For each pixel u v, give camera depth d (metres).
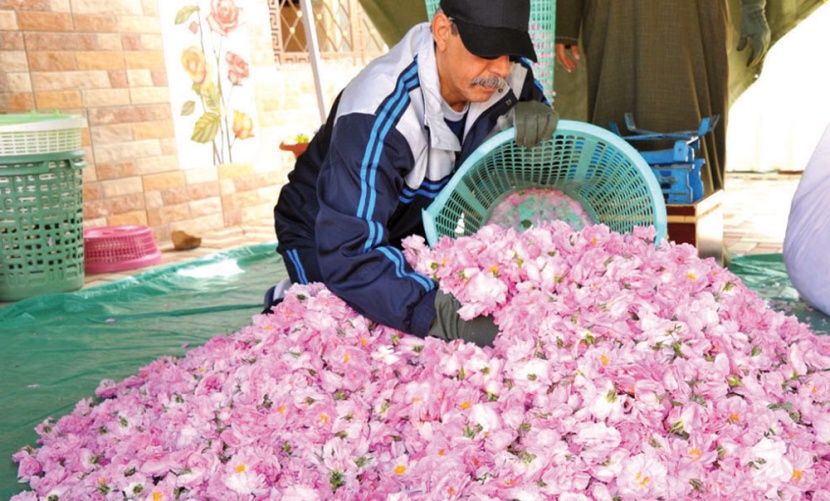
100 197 4.81
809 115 6.36
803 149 6.43
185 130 5.25
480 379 1.61
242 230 5.41
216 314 3.47
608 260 1.76
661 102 3.33
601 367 1.53
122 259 4.43
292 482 1.52
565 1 3.46
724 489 1.39
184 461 1.62
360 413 1.62
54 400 2.51
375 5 4.13
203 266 4.35
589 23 3.48
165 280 4.07
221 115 5.45
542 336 1.62
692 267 1.82
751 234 4.37
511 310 1.68
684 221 3.05
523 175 2.19
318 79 4.07
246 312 3.48
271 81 5.80
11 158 3.72
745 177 6.51
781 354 1.80
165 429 1.80
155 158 5.09
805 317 2.81
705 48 3.39
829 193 2.76
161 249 4.94
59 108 4.59
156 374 2.20
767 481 1.38
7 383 2.69
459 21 1.76
